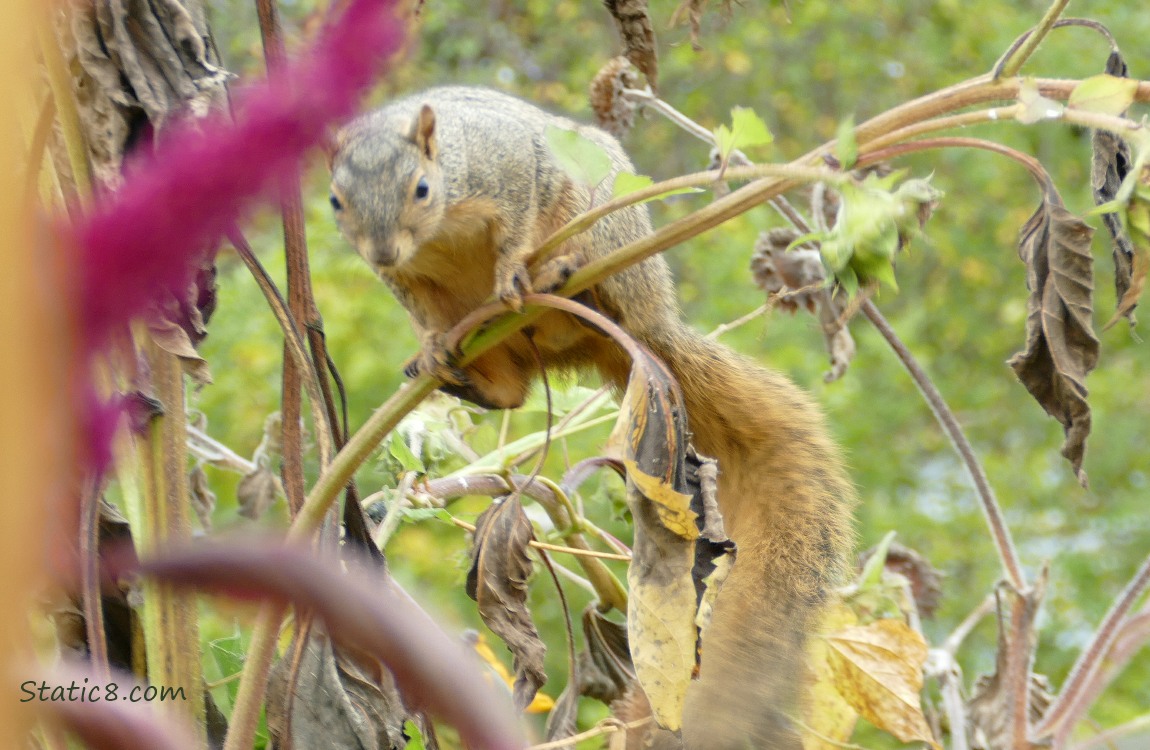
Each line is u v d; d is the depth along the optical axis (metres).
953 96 1.34
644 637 1.31
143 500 1.32
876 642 1.44
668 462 1.31
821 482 1.52
